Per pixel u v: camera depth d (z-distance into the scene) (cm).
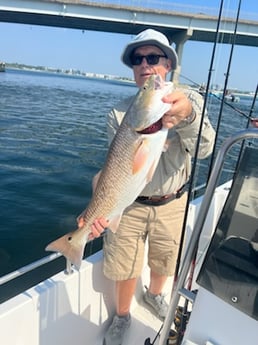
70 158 1034
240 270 126
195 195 334
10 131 1363
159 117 146
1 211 626
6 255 484
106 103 2695
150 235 217
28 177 827
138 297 259
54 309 199
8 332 177
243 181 130
